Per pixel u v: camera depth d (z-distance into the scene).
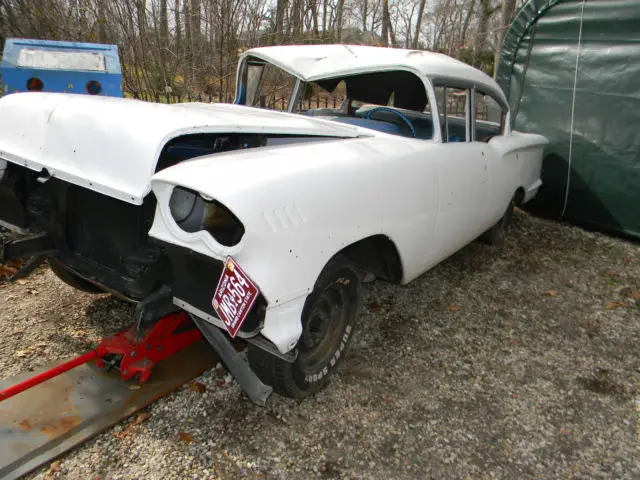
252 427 2.45
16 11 6.27
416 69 3.30
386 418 2.62
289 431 2.46
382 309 3.78
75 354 2.83
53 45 4.73
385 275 3.12
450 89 3.65
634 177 5.75
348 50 3.74
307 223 2.14
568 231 6.15
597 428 2.70
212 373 2.80
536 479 2.32
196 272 2.12
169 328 2.61
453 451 2.44
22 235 2.64
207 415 2.50
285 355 2.16
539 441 2.57
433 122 3.33
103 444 2.25
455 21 18.94
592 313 4.05
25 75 4.52
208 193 1.87
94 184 2.13
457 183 3.42
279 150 2.39
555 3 6.16
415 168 2.94
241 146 2.61
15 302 3.30
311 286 2.21
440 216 3.25
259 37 7.18
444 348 3.35
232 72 7.27
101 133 2.19
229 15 6.66
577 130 6.14
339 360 2.81
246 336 2.07
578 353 3.44
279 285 2.04
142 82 7.43
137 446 2.26
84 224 2.51
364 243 2.87
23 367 2.67
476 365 3.19
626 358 3.42
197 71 7.45
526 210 6.86
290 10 7.44
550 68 6.34
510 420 2.71
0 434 2.18
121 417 2.37
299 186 2.15
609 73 5.83
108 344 2.49
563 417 2.77
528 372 3.17
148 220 2.25
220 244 1.94
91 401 2.44
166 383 2.62
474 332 3.60
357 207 2.44
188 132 2.15
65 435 2.22
